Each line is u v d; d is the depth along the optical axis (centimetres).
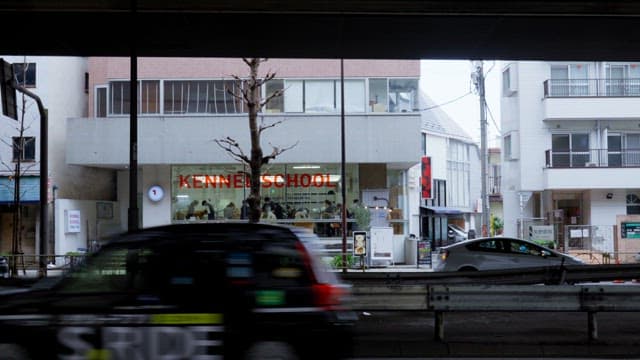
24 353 624
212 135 2778
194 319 621
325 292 634
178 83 2878
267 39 1557
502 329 1107
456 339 991
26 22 1422
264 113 2822
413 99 2886
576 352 941
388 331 1083
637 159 3189
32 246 3042
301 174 2902
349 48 1644
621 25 1424
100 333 620
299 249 646
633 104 3127
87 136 2786
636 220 3059
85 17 1391
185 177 2908
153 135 2777
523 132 3222
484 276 1584
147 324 620
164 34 1512
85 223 3012
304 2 1304
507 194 3378
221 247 642
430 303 976
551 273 1609
